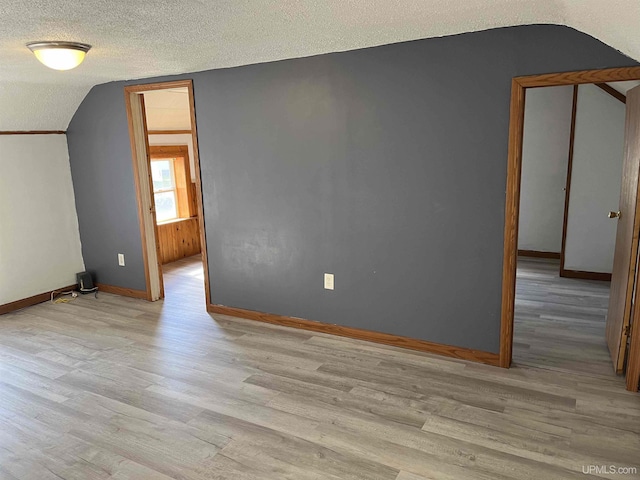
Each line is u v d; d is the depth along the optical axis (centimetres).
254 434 255
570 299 451
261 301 412
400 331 353
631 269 286
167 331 400
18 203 460
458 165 308
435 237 325
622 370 306
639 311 276
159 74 405
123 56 325
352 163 344
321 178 359
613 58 257
